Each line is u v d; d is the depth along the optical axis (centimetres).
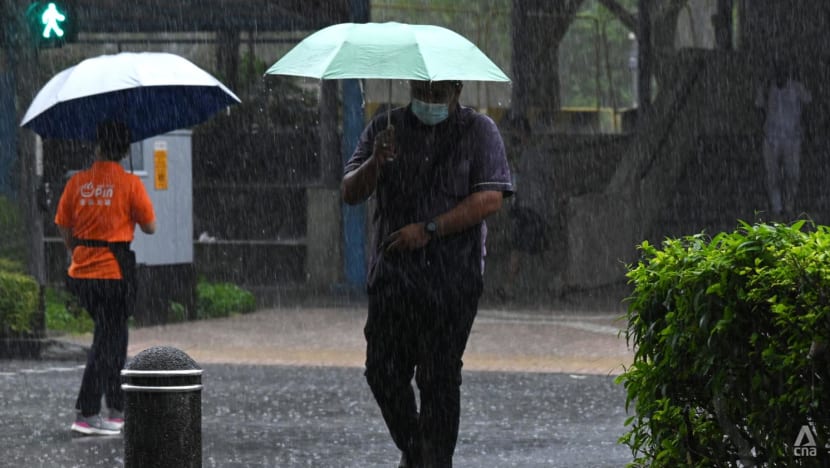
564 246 6500
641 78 7144
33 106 2994
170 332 4894
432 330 1991
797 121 6412
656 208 6397
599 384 3522
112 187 2828
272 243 7181
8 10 4622
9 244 4797
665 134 6519
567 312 5562
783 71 6675
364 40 1909
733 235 1483
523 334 4741
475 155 1984
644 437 1578
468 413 3041
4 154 5075
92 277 2800
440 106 1953
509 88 2031
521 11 7275
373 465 2423
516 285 6388
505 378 3644
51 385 3597
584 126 7788
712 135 6638
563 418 2966
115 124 2841
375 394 2059
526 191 6109
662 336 1502
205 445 2639
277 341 4619
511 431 2791
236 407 3156
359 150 2036
